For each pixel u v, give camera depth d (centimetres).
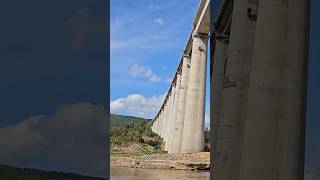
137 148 10706
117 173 5756
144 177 5266
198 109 8019
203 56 8231
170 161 6806
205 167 6494
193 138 7856
